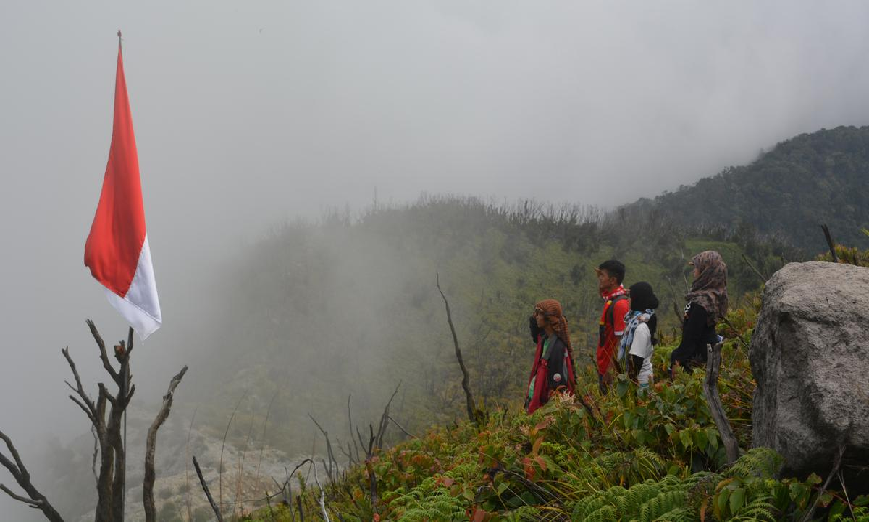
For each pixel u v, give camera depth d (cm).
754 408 335
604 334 568
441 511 381
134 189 399
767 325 309
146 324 397
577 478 378
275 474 1622
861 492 266
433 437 628
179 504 1408
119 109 401
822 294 279
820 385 257
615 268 561
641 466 370
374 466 550
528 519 363
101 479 285
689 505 301
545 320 551
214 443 1923
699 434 361
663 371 607
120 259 397
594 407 466
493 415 643
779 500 271
